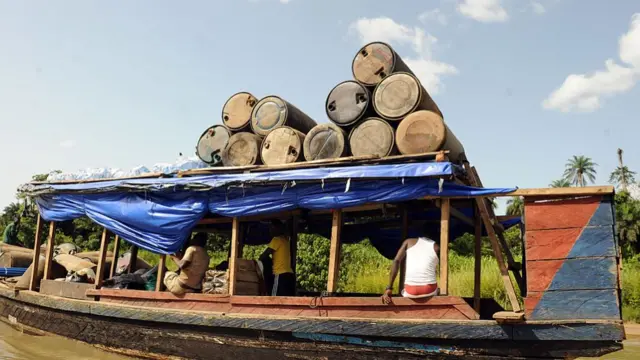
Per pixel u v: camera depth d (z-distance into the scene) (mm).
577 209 5609
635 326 13102
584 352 5336
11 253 13148
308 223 9828
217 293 7684
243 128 8914
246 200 7375
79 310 8703
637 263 20891
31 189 10047
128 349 8141
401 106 7023
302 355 6578
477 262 8227
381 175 6418
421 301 6016
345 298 6402
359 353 6238
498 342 5621
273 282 8281
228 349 7094
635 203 34875
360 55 7605
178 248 7969
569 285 5508
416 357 5961
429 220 9195
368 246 19234
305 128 8805
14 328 10844
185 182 7703
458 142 7688
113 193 8656
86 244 18703
